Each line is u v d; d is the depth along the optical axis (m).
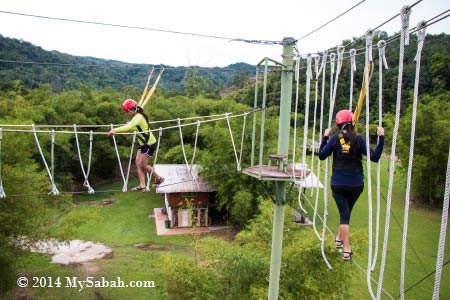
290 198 18.23
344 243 4.80
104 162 34.38
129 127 6.69
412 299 14.78
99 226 23.55
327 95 17.73
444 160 25.06
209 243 11.52
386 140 27.77
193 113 34.06
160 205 28.36
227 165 22.12
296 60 6.36
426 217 24.81
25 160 15.39
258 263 9.91
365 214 24.80
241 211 21.33
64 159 29.28
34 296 14.70
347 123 4.81
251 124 22.03
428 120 25.12
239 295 10.28
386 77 26.66
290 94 7.11
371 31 4.30
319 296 9.77
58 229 15.38
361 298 14.04
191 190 23.20
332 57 5.41
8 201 13.70
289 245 11.00
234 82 70.38
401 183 30.28
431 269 17.34
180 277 10.23
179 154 27.88
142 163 6.98
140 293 15.04
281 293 9.80
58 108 30.72
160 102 35.62
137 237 21.86
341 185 4.71
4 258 13.43
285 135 7.20
